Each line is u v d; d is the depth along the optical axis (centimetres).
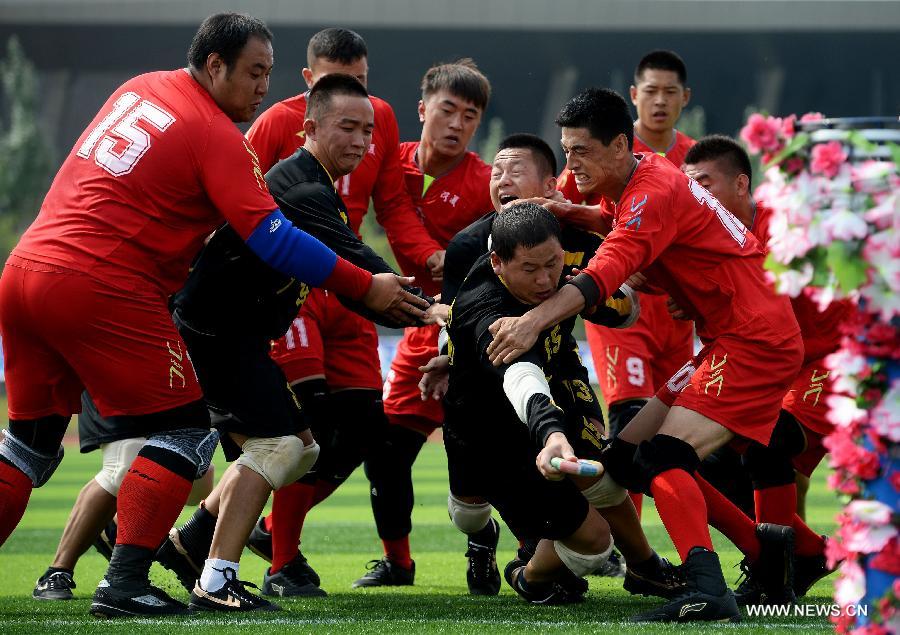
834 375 1197
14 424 1764
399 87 18162
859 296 1170
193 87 1769
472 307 1722
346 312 2395
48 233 1695
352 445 2367
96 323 1670
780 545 1847
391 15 17250
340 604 1953
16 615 1781
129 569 1709
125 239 1686
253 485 1817
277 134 2456
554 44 17538
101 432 2017
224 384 1842
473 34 17450
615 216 1831
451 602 1983
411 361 2431
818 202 1177
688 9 17125
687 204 1786
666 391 1862
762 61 17750
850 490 1201
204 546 1995
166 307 1758
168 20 18025
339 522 3669
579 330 8500
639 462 1741
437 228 2611
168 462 1712
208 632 1537
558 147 17912
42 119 18825
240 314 1845
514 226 1650
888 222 1153
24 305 1678
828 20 16950
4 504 1731
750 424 1753
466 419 1764
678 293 1853
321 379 2344
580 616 1761
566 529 1764
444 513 3891
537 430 1516
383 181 2544
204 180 1725
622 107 1814
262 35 1789
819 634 1527
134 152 1698
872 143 1168
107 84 19238
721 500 1878
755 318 1756
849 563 1203
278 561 2170
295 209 1933
